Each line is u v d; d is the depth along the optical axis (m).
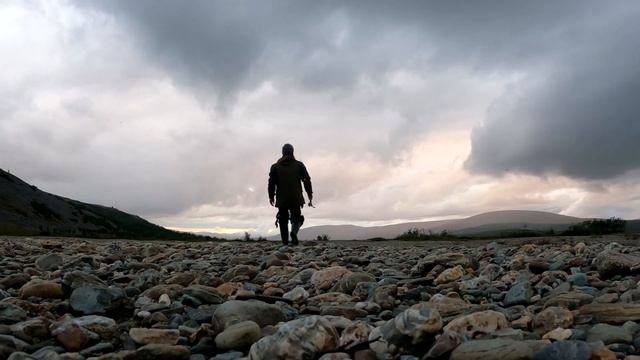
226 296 5.52
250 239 20.42
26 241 17.00
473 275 6.18
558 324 3.43
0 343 3.27
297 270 7.44
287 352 2.79
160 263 9.56
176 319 4.18
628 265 5.44
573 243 12.70
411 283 5.79
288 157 13.35
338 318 3.55
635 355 2.77
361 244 15.48
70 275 5.18
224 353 3.22
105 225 56.88
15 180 54.38
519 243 13.80
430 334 2.99
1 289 5.63
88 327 3.65
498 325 3.21
